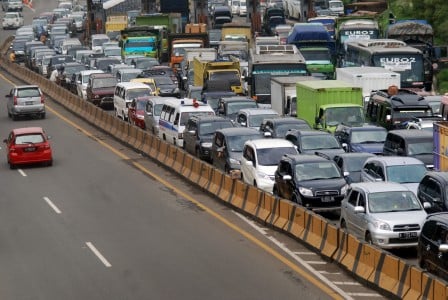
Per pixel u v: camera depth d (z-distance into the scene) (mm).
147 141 124125
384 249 70625
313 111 122938
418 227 71188
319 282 65000
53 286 65875
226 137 106438
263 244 76312
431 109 117188
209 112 126312
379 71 138250
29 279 67938
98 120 150875
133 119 144750
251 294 62375
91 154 126188
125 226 84188
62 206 93812
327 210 85062
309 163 87938
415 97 118062
